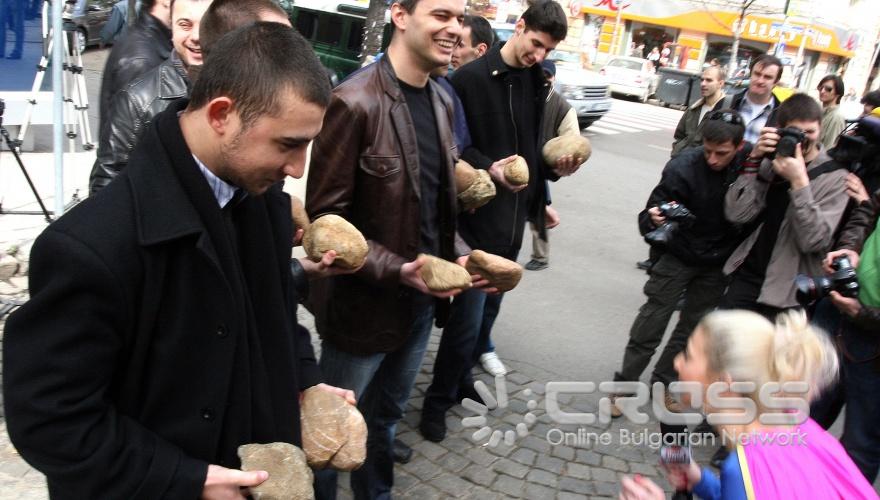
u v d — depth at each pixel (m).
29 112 6.09
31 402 1.20
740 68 29.58
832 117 7.18
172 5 2.52
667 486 3.40
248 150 1.28
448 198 2.66
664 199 3.65
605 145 14.88
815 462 1.55
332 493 2.49
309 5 12.51
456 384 3.54
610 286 6.36
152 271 1.27
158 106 2.39
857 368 2.89
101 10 16.42
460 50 4.41
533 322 5.37
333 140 2.35
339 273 2.26
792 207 3.16
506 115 3.46
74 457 1.22
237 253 1.48
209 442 1.39
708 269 3.70
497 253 3.58
